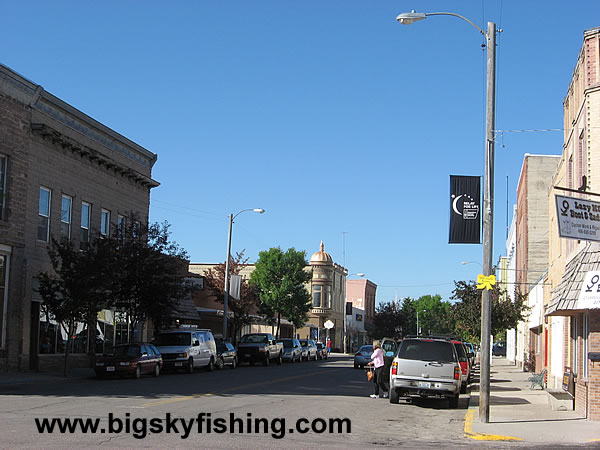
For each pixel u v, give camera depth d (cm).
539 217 4431
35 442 1151
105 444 1154
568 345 2347
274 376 3244
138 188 4097
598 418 1694
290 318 6400
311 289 8838
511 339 6212
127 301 3397
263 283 6322
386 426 1595
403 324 10394
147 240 3450
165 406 1730
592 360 1712
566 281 1892
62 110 3325
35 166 3097
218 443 1209
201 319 5391
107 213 3772
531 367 4209
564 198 1587
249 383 2684
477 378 3597
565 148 2502
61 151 3303
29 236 3041
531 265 4400
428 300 13100
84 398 1891
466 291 3978
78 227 3453
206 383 2636
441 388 2062
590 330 1766
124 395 2020
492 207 1645
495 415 1817
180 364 3362
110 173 3775
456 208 1669
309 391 2431
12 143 2917
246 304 5431
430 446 1305
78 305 2806
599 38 1995
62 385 2442
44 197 3189
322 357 6331
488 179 1648
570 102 2389
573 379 2064
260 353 4531
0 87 2839
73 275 2833
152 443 1184
